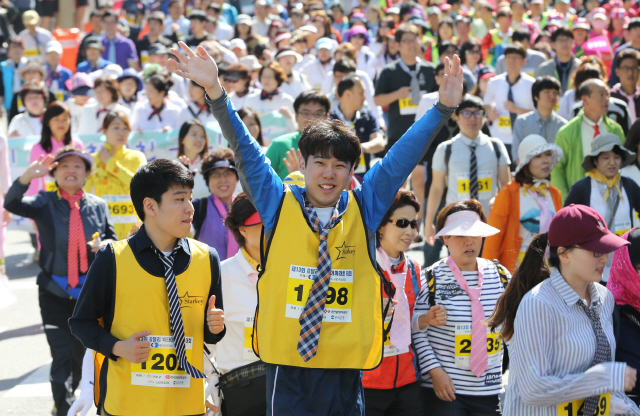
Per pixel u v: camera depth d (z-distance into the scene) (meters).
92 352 7.14
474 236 8.16
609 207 10.96
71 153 10.20
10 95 27.84
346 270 5.62
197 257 6.56
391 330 7.80
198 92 18.61
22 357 12.98
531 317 5.90
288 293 5.56
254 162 5.74
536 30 30.47
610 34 30.95
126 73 20.28
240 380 7.61
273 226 5.70
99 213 10.51
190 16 30.47
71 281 10.05
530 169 11.14
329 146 5.63
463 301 8.20
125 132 14.12
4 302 13.02
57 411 9.91
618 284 6.84
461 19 28.25
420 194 17.42
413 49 18.14
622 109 14.97
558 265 6.11
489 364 8.17
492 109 18.75
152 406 6.25
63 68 27.44
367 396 7.82
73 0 40.22
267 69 18.66
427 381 8.26
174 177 6.38
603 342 6.04
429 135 5.80
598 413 6.03
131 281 6.32
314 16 29.11
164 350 6.33
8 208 9.98
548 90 14.95
